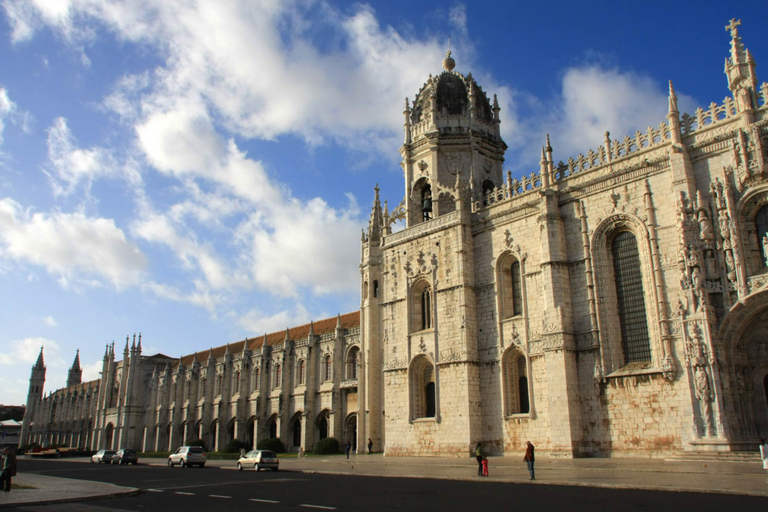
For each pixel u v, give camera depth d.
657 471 31.14
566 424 42.81
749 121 38.28
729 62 40.28
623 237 44.25
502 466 39.31
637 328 42.44
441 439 51.88
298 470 46.25
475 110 61.72
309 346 89.00
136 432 127.62
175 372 120.19
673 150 40.59
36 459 102.06
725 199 38.34
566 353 43.84
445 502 22.20
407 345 56.72
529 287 48.88
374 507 21.28
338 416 81.62
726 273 37.88
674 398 39.03
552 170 48.62
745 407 37.44
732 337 37.84
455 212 54.84
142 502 24.91
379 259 68.88
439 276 55.22
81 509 22.47
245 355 101.94
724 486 23.94
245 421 99.25
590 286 44.34
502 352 49.69
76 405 158.25
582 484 27.06
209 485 33.28
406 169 63.12
